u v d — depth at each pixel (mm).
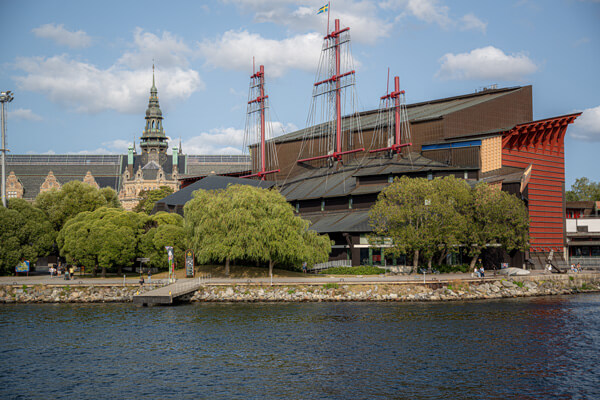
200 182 140750
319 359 46688
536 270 103625
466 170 110875
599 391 38844
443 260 99875
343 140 146875
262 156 159125
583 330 56688
